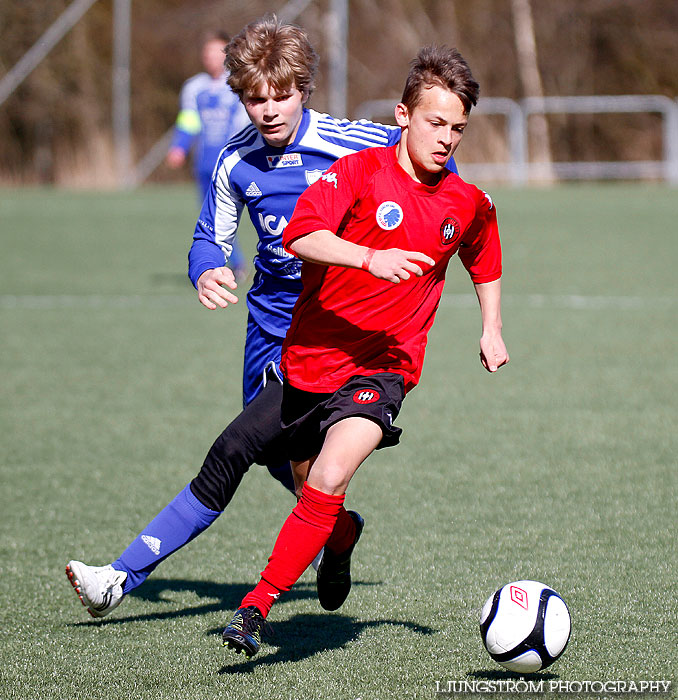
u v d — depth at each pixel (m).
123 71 99.75
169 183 106.94
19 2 105.56
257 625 10.70
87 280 45.22
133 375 28.22
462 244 12.55
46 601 13.76
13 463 20.33
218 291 12.16
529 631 10.79
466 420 23.22
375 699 10.71
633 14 113.44
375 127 13.34
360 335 11.63
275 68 12.27
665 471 19.25
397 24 115.69
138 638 12.52
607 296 40.06
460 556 15.03
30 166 106.88
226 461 12.26
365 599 13.55
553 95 116.00
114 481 19.17
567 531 16.05
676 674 11.17
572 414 23.59
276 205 13.09
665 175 101.12
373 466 19.86
